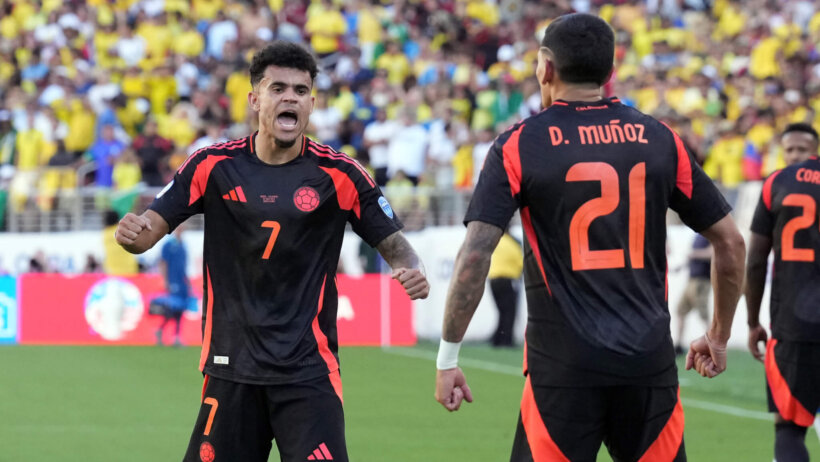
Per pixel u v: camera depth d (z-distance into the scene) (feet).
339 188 54.19
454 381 49.55
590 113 48.42
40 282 183.83
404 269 52.75
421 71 252.42
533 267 48.24
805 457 74.69
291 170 53.88
